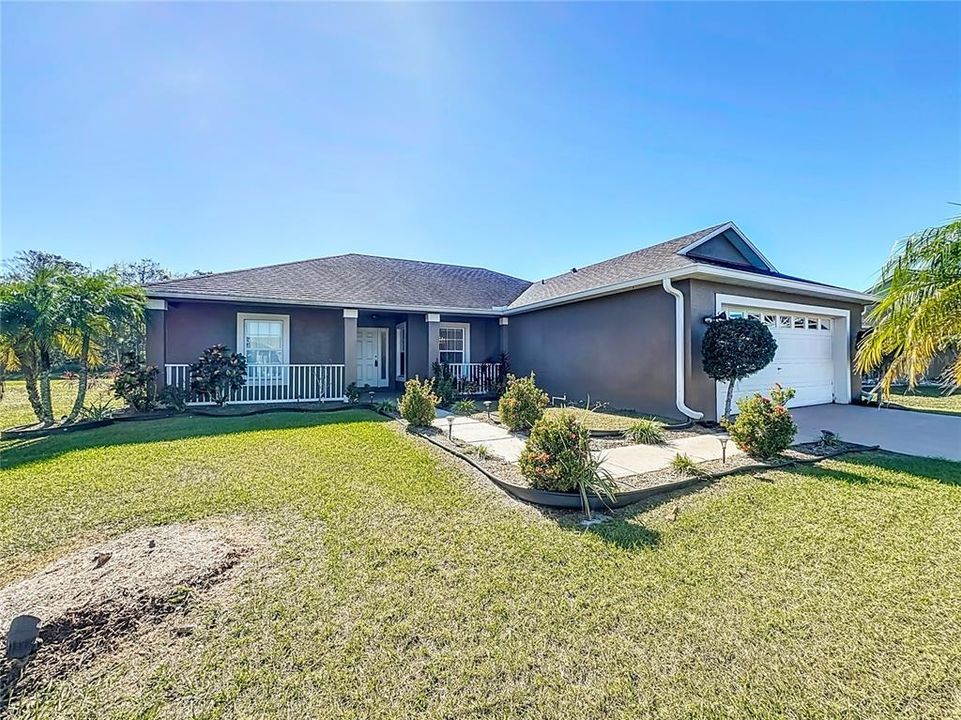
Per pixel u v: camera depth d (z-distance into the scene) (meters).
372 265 16.33
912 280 4.87
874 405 11.60
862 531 3.82
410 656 2.34
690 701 2.07
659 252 12.29
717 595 2.89
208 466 5.69
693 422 8.84
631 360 10.39
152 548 3.38
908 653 2.36
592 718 1.98
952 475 5.35
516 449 6.64
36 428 8.07
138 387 9.84
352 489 4.89
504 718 1.98
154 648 2.38
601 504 4.41
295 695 2.10
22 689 2.11
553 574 3.15
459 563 3.29
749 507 4.38
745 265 13.02
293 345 13.38
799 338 11.36
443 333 15.76
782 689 2.14
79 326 8.44
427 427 8.37
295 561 3.30
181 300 11.01
